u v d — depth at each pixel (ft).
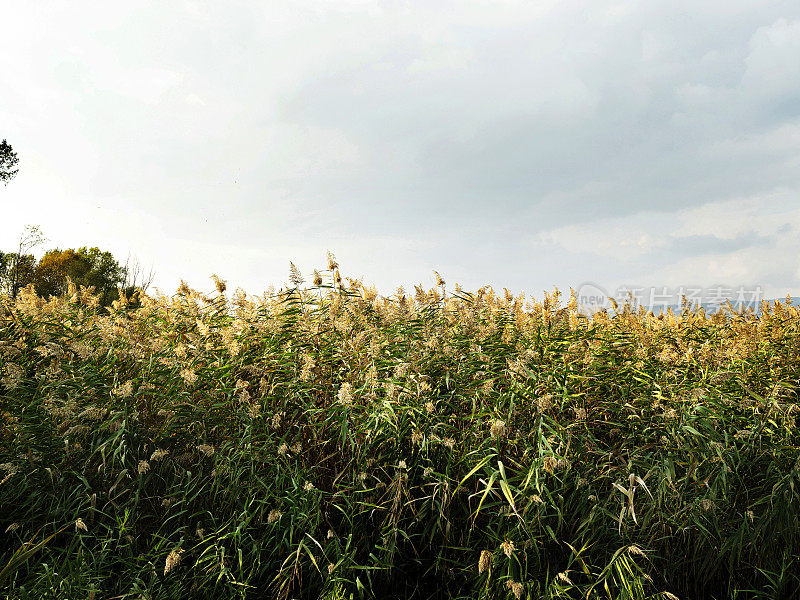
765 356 14.12
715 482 10.44
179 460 11.63
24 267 85.15
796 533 10.67
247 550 10.62
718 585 10.94
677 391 12.03
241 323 14.26
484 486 10.88
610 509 10.66
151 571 9.75
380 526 11.10
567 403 11.89
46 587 8.89
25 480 11.21
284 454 11.32
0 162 69.31
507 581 9.03
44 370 13.41
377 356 12.59
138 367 13.42
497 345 13.10
